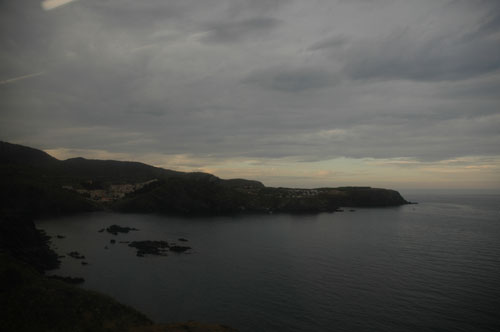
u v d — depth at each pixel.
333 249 107.25
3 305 34.66
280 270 79.94
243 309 55.41
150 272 75.56
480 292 64.12
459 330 48.66
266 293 63.19
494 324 50.50
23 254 72.31
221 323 50.06
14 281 39.50
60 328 33.31
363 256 96.25
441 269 81.25
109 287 63.53
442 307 56.88
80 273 72.56
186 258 91.38
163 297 59.66
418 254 99.31
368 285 68.44
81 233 130.75
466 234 140.50
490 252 102.25
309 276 74.88
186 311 53.91
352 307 56.69
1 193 186.38
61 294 40.22
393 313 54.31
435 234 140.50
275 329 48.53
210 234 138.25
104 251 97.19
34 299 37.19
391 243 118.56
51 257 81.38
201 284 67.94
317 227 163.50
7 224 77.25
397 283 69.94
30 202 194.62
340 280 71.94
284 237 131.75
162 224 168.75
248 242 119.88
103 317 37.75
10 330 31.03
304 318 52.28
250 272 77.94
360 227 163.88
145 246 103.31
